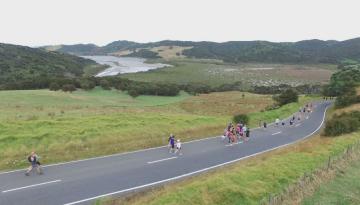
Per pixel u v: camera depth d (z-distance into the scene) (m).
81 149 28.80
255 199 18.78
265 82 199.00
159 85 103.31
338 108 82.56
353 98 81.75
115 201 18.14
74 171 23.09
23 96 64.94
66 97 70.00
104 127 35.16
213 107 81.06
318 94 148.88
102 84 92.44
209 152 31.83
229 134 38.03
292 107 84.25
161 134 37.31
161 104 80.44
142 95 92.81
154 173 23.72
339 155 28.30
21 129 31.77
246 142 38.59
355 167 26.89
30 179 20.92
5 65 152.62
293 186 20.41
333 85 134.12
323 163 25.61
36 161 22.05
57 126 33.91
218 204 17.84
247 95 107.38
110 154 28.52
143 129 37.25
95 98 75.56
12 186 19.47
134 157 28.00
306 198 19.72
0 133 29.89
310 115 74.81
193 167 25.88
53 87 83.75
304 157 27.53
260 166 24.17
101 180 21.50
